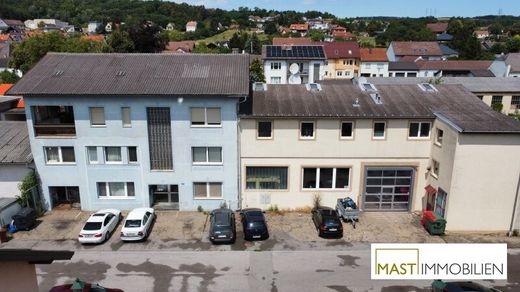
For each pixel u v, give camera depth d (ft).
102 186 89.56
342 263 69.51
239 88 82.74
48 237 78.18
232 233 74.90
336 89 96.22
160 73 88.38
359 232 80.53
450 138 78.02
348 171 88.99
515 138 75.00
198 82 84.89
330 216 79.46
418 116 84.17
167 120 84.84
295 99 90.48
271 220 85.87
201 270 67.21
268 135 86.69
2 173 86.02
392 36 517.55
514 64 249.34
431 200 86.58
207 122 85.20
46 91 80.43
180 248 74.23
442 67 288.10
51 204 89.71
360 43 484.74
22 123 98.99
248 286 62.95
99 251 73.05
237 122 84.38
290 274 66.18
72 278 64.75
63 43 228.22
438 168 83.56
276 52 263.08
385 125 85.56
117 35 252.62
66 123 88.74
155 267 67.97
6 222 81.00
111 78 86.07
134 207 90.02
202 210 90.17
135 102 82.79
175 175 87.86
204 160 88.02
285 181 89.61
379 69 303.68
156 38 268.41
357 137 86.12
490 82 174.09
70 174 87.56
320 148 86.74
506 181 77.20
